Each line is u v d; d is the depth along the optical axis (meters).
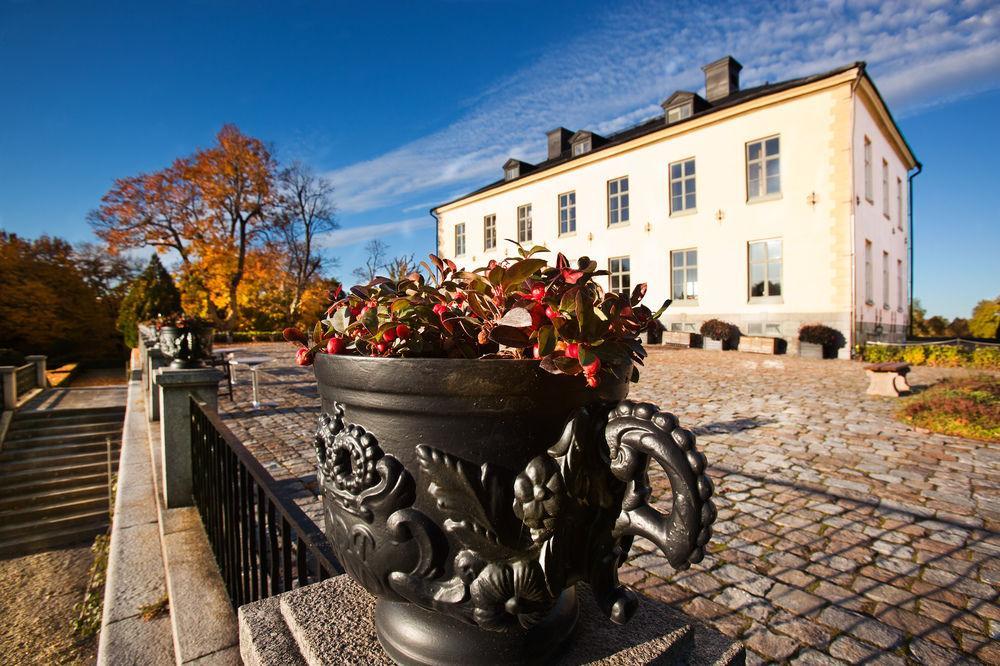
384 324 0.83
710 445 5.18
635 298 0.87
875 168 15.13
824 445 5.11
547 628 0.86
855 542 3.01
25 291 24.09
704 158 15.84
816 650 2.09
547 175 20.31
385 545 0.81
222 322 27.09
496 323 0.81
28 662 4.19
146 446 5.07
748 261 14.99
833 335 13.04
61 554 7.52
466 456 0.76
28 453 10.19
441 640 0.84
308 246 30.38
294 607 1.05
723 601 2.45
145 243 27.23
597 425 0.76
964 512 3.42
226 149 26.20
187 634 1.77
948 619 2.27
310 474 4.55
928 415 5.82
